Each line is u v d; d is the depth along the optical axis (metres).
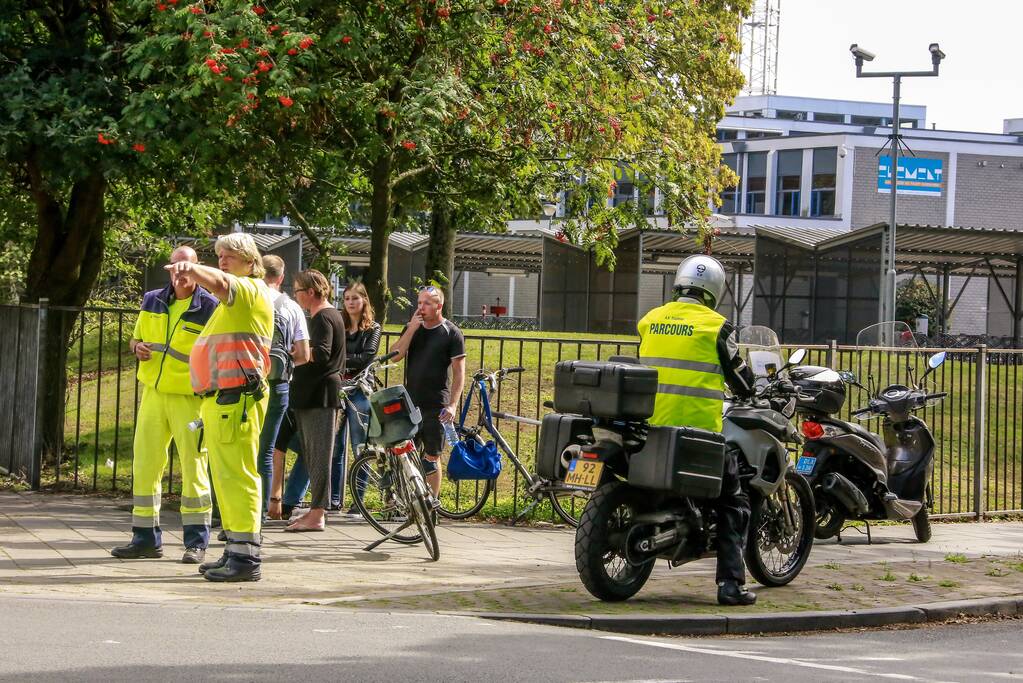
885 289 40.31
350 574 9.51
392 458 10.82
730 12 25.72
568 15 13.84
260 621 7.52
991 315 54.38
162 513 12.07
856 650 7.86
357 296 12.50
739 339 11.38
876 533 13.17
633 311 45.91
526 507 12.79
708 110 25.70
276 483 11.98
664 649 7.43
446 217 16.41
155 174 13.12
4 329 14.29
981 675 7.14
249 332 8.87
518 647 7.11
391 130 13.59
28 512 11.77
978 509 14.61
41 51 13.20
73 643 6.62
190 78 12.43
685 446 8.64
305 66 12.66
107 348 16.56
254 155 12.90
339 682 5.99
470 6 13.59
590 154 14.99
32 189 14.77
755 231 45.16
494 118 14.33
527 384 17.78
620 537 8.79
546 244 49.91
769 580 9.72
